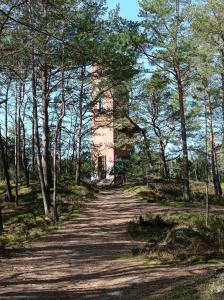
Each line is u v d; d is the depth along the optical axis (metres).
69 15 18.53
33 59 21.98
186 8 30.28
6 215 28.53
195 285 8.72
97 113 38.06
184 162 33.31
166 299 8.34
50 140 37.94
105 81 30.02
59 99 32.38
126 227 21.06
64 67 23.92
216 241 14.38
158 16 30.22
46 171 29.11
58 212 27.34
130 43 27.86
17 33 18.67
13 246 17.52
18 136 35.72
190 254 12.97
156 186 39.12
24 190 35.19
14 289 10.70
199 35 30.81
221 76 35.97
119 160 46.97
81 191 35.75
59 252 16.06
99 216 26.00
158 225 20.28
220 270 9.71
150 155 40.94
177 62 31.78
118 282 10.84
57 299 9.66
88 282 11.20
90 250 16.23
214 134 40.19
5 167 33.38
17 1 17.45
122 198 35.66
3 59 20.81
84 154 49.81
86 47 18.09
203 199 34.03
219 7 29.78
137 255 14.38
